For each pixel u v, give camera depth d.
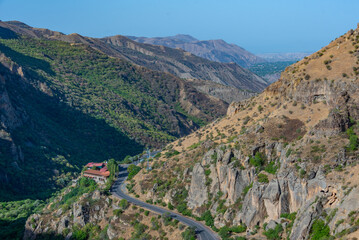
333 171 116.88
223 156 158.62
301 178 123.88
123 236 161.38
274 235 120.44
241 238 125.50
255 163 146.75
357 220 95.19
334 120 132.00
